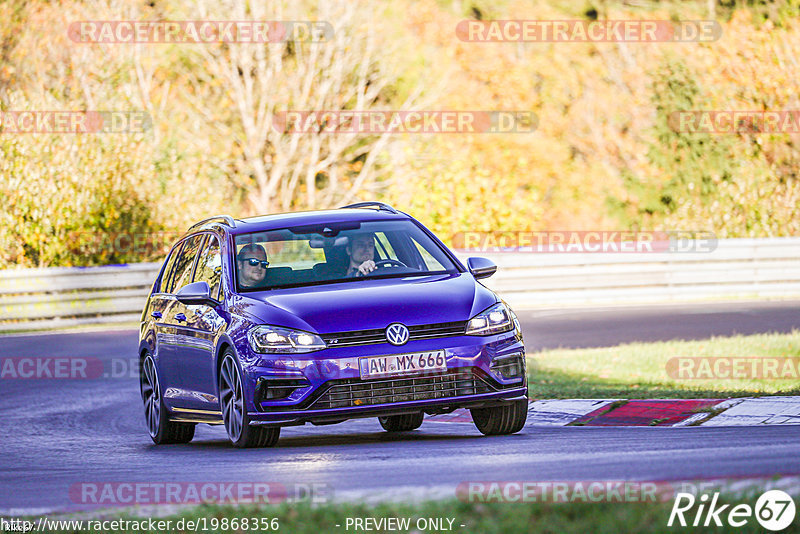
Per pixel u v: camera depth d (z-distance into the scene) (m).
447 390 30.86
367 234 35.62
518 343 32.19
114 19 116.50
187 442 38.88
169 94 118.19
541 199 125.56
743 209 109.25
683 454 26.00
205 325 34.16
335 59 117.69
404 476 24.69
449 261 35.28
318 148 116.38
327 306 31.31
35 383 61.53
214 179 115.31
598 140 128.25
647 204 126.94
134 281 92.19
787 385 45.25
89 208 101.38
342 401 30.25
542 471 24.25
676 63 129.75
